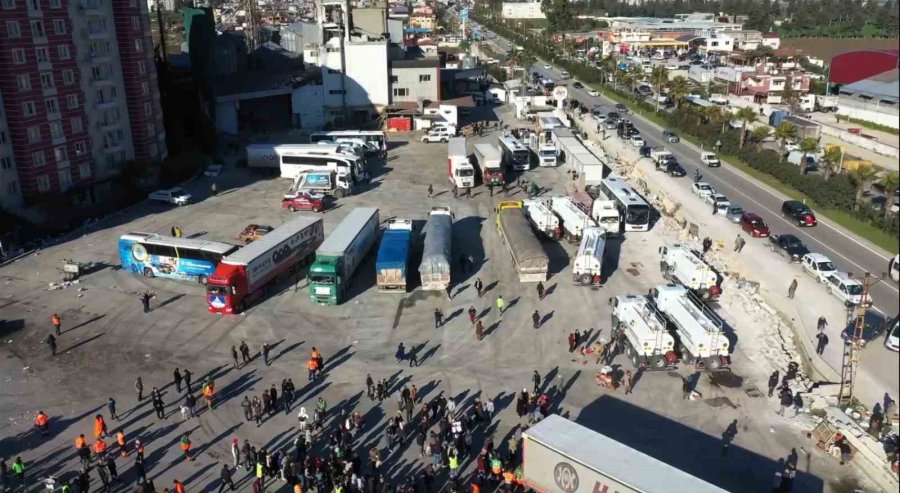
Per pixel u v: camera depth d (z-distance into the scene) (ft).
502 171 239.50
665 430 105.19
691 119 331.98
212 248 161.79
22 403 114.83
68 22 209.05
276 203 228.84
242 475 96.07
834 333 135.33
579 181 236.22
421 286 160.25
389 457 99.60
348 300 154.40
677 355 125.90
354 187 247.29
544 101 392.88
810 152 239.91
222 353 131.75
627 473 77.36
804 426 105.50
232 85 346.74
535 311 145.07
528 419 108.47
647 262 174.60
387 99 352.28
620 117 367.25
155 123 251.19
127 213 219.82
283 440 104.37
